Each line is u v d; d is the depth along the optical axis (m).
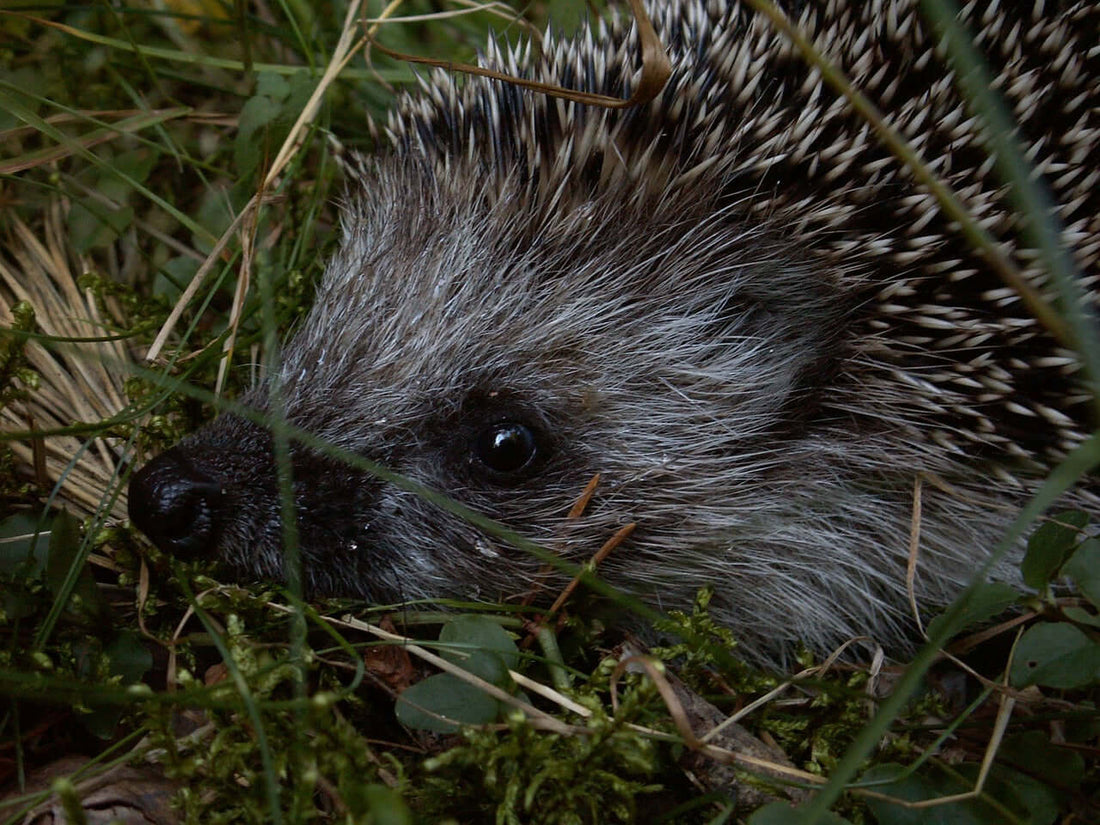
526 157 0.24
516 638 0.22
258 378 0.24
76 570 0.22
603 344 0.24
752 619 0.25
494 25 0.29
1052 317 0.20
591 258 0.24
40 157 0.25
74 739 0.22
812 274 0.24
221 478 0.23
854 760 0.19
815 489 0.24
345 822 0.20
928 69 0.24
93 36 0.26
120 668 0.22
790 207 0.23
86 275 0.25
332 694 0.20
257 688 0.21
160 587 0.23
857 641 0.24
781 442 0.24
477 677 0.21
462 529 0.23
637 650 0.22
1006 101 0.23
